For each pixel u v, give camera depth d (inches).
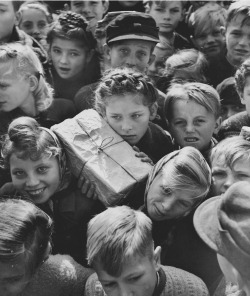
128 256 67.5
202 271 82.7
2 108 98.3
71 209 90.1
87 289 77.4
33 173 87.4
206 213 65.3
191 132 99.3
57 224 90.9
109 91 92.9
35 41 126.9
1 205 72.7
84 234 89.7
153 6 146.7
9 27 118.5
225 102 118.2
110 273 68.1
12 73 97.0
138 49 116.7
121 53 116.9
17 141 86.3
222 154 84.0
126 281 68.4
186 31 151.9
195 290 75.3
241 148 83.0
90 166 87.7
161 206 82.4
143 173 87.9
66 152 90.2
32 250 71.2
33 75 100.3
